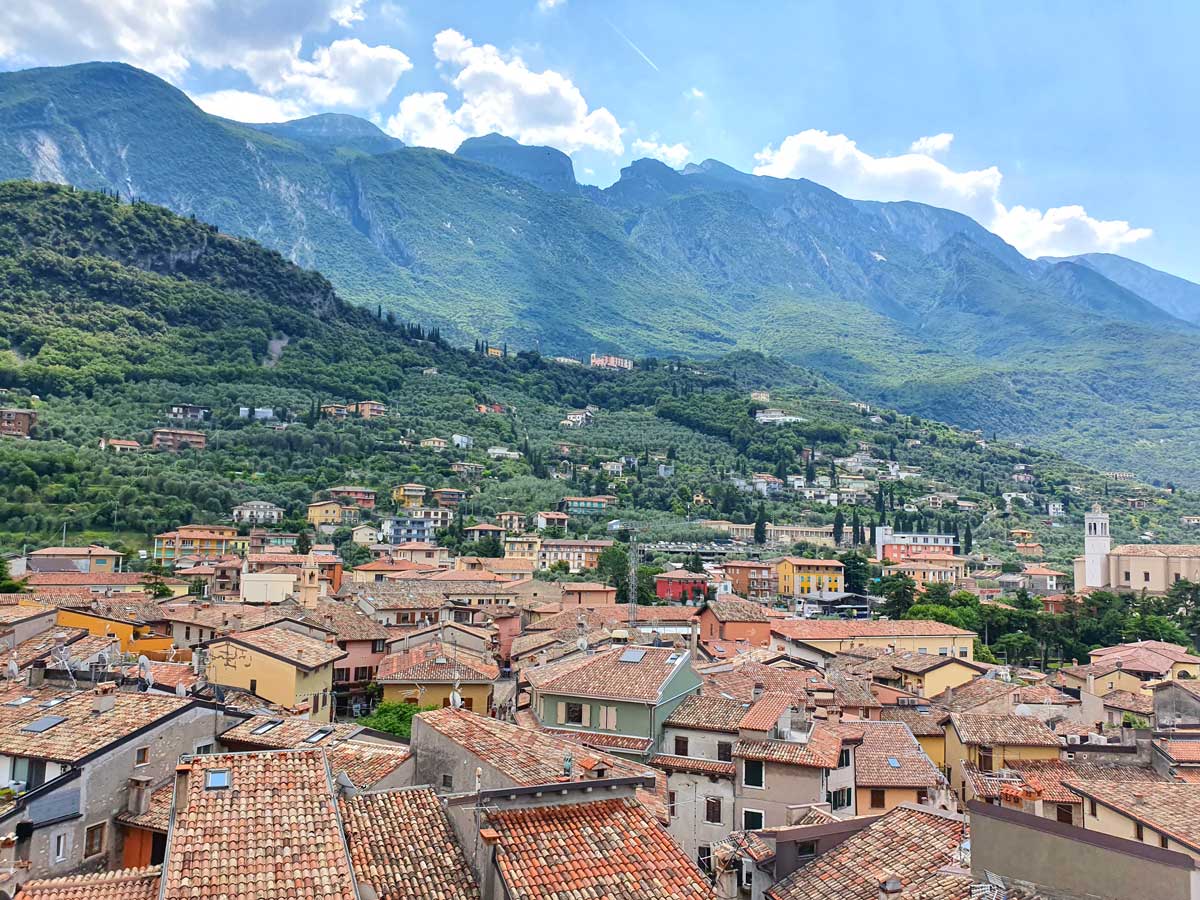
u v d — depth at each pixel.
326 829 32.72
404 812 36.41
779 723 60.88
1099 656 143.50
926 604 197.88
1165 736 69.62
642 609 151.88
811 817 48.59
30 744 44.16
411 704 84.06
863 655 126.00
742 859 38.53
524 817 35.84
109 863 43.06
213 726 51.41
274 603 131.25
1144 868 24.42
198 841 30.95
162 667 74.69
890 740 70.75
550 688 68.50
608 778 38.78
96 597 126.38
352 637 108.12
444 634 113.50
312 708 82.75
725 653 119.19
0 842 37.19
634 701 64.50
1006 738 70.50
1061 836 26.20
